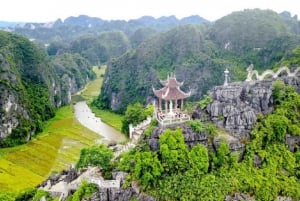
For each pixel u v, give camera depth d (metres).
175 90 92.06
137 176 79.31
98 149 88.19
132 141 96.50
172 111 93.31
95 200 79.19
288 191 85.19
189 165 80.25
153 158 79.50
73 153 158.25
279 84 99.19
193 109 97.50
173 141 80.62
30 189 98.62
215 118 92.50
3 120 188.50
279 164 89.19
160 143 81.31
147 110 123.12
